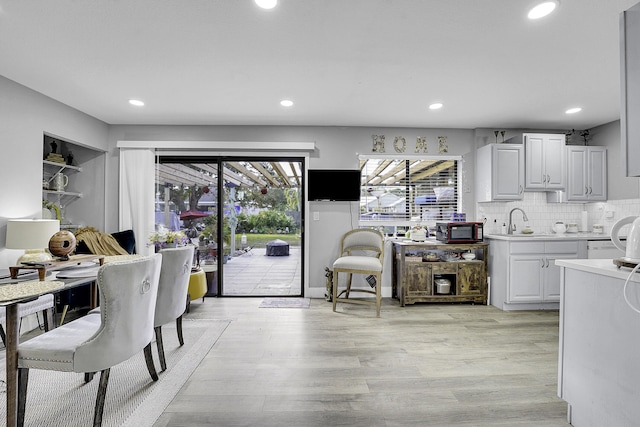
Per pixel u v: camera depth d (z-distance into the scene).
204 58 2.49
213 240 4.34
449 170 4.48
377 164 4.45
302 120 4.07
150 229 4.18
